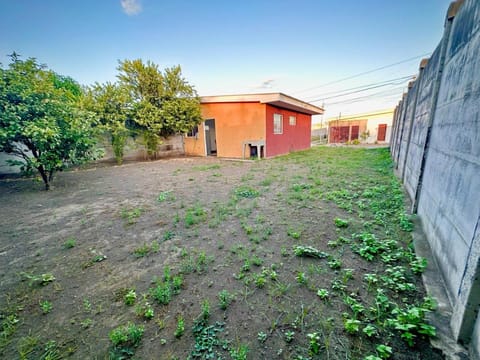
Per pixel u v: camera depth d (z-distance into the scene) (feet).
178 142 38.37
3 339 4.31
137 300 5.30
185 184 17.28
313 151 40.52
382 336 4.02
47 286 5.90
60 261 7.09
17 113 13.52
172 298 5.32
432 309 4.50
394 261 6.42
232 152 33.37
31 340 4.26
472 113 4.78
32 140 14.42
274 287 5.55
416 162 10.97
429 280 5.46
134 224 9.87
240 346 3.98
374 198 12.27
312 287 5.49
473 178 4.39
